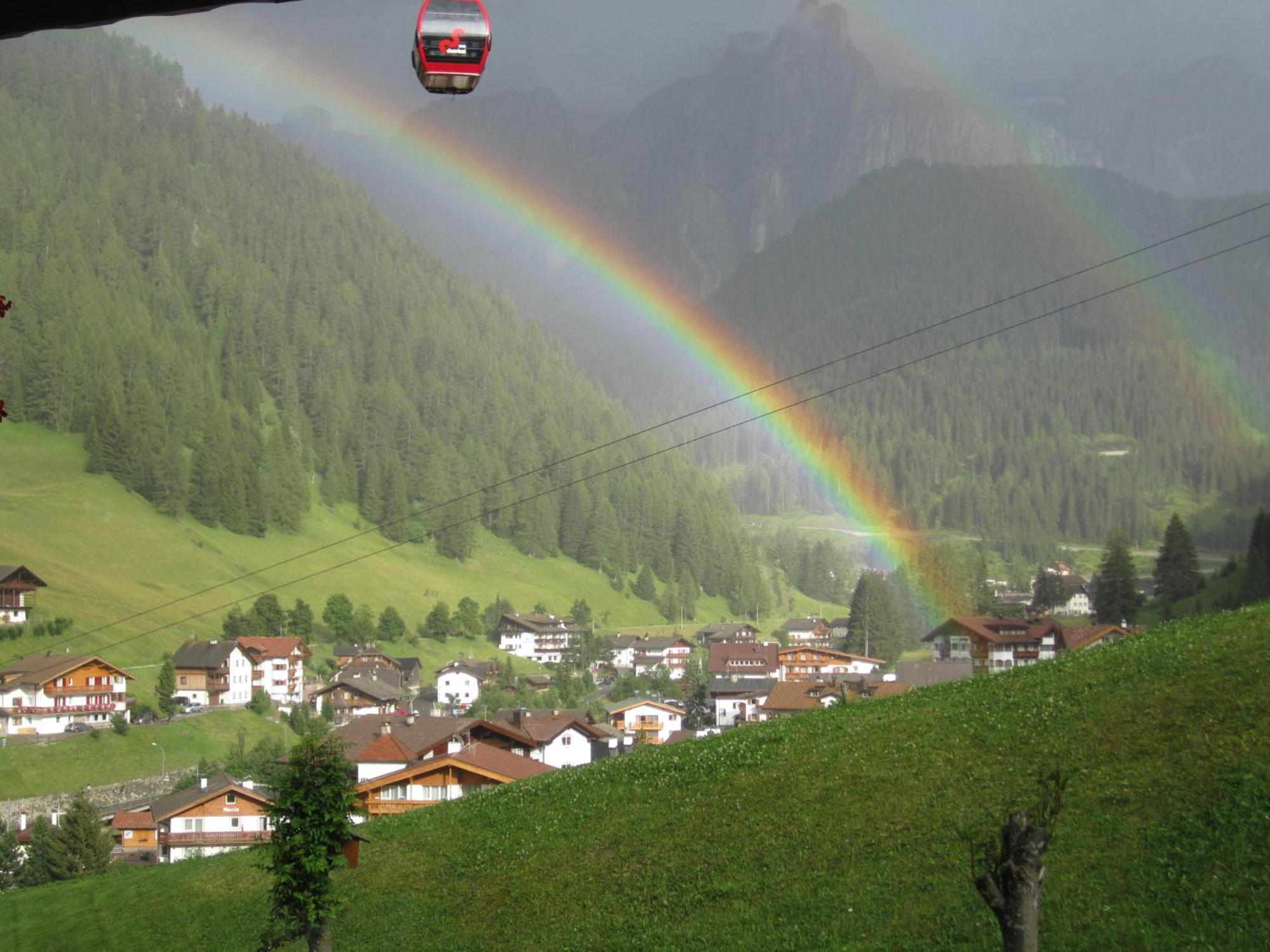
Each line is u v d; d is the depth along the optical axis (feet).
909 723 136.26
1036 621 515.50
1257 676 112.47
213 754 437.58
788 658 622.54
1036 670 142.51
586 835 135.74
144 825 298.97
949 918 92.32
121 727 431.43
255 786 295.69
